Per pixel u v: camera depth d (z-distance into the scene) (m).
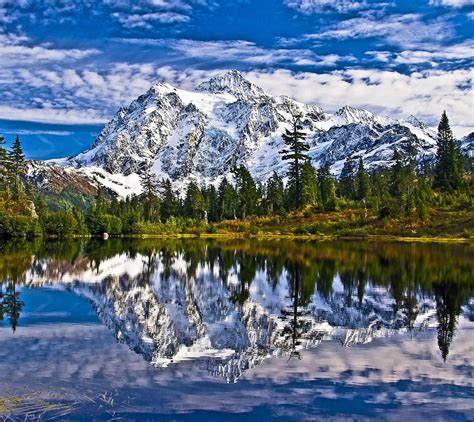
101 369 17.95
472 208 112.62
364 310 28.86
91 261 57.94
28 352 20.11
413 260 55.56
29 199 139.88
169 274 45.94
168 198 179.50
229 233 129.00
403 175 134.25
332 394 15.70
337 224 111.44
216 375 17.36
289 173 127.69
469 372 17.89
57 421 13.42
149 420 13.58
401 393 15.85
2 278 42.62
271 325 25.23
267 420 13.75
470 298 32.47
